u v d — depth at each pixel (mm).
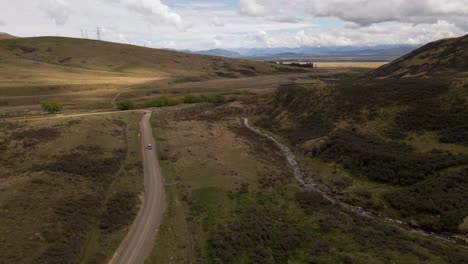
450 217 37781
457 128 54062
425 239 35719
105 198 42438
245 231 37094
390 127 62406
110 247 32812
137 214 40125
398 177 48188
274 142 76250
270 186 50625
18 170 44969
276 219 40938
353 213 42562
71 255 30219
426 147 52875
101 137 65562
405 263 30703
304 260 32531
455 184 42625
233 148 68188
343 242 35344
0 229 30781
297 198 46625
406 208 41531
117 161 55531
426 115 60562
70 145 56594
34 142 55188
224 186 49094
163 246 33750
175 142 71062
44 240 31078
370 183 50031
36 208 35438
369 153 54906
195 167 56406
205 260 32031
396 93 72750
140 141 70312
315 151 64438
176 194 45906
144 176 52000
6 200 35406
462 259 31000
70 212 36562
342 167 56375
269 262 31859
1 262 26938
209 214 40938
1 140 55094
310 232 37844
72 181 43875
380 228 38156
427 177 46188
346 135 65188
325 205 44844
